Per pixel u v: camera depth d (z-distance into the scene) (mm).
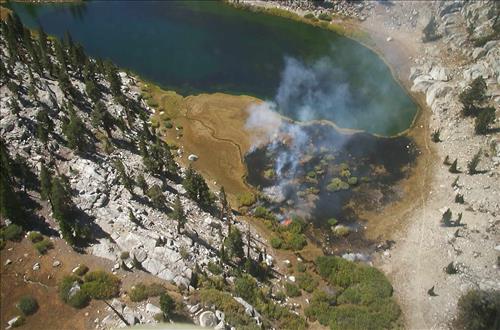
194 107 106562
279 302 67125
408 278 70625
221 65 121562
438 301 66688
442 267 71062
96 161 79750
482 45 108312
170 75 117812
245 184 88250
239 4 145250
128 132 92250
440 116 100062
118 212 70688
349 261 73375
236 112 104812
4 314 56812
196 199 80688
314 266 73812
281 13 141375
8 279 59969
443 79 107000
